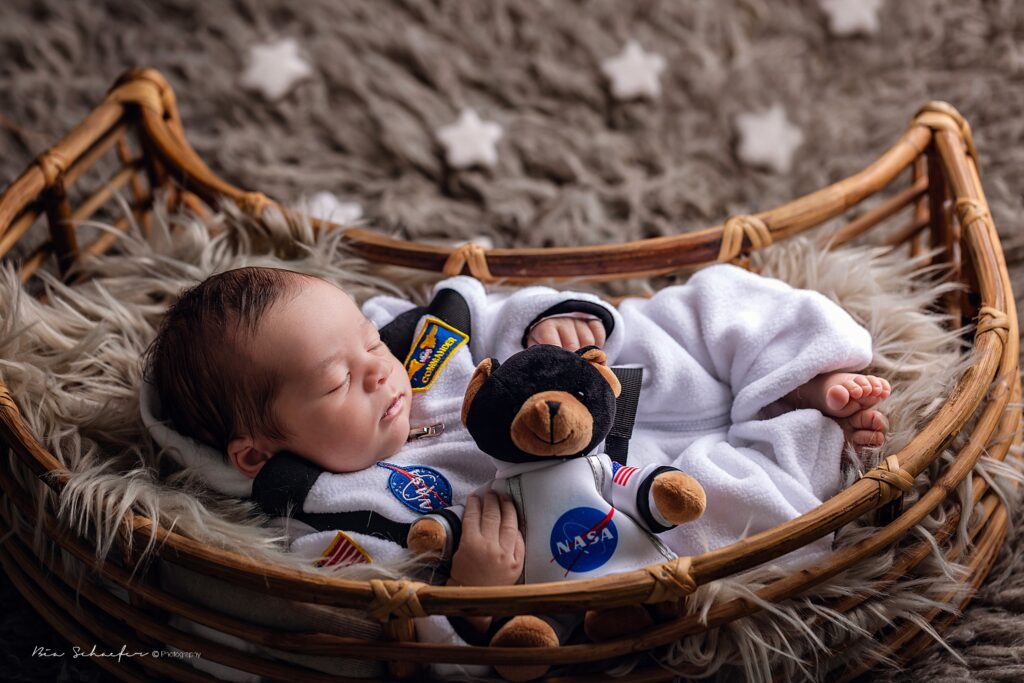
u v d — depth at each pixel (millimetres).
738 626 997
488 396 984
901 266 1364
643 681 988
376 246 1402
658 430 1271
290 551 1086
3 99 1904
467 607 902
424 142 1928
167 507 1047
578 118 1979
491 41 2062
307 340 1101
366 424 1123
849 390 1142
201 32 2047
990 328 1149
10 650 1194
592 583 901
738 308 1283
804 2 2066
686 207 1833
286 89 1982
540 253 1338
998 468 1119
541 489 1037
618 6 2082
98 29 2029
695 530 1098
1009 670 1082
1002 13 1948
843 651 1043
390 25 2053
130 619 1032
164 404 1175
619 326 1263
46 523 1050
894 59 1984
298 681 994
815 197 1340
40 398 1198
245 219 1432
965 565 1104
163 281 1399
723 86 1995
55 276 1599
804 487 1120
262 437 1120
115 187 1521
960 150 1371
